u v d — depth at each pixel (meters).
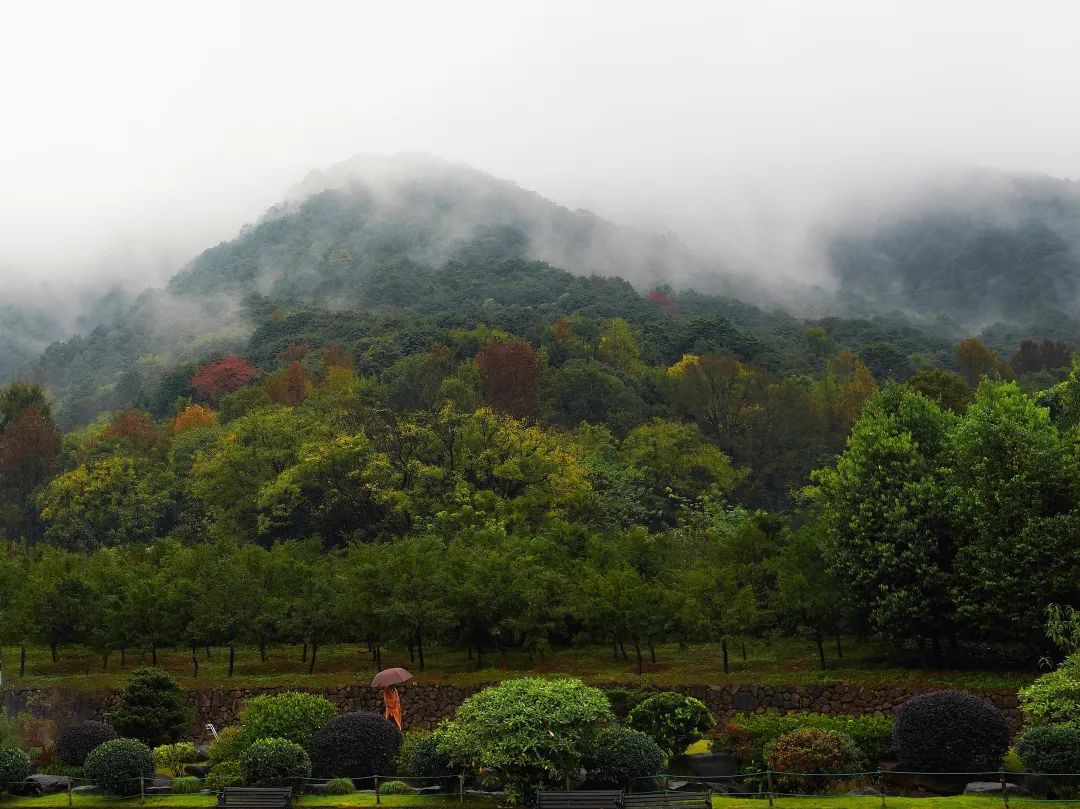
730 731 22.84
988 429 30.70
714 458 62.78
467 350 91.62
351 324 121.56
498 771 18.06
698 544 41.72
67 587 35.66
